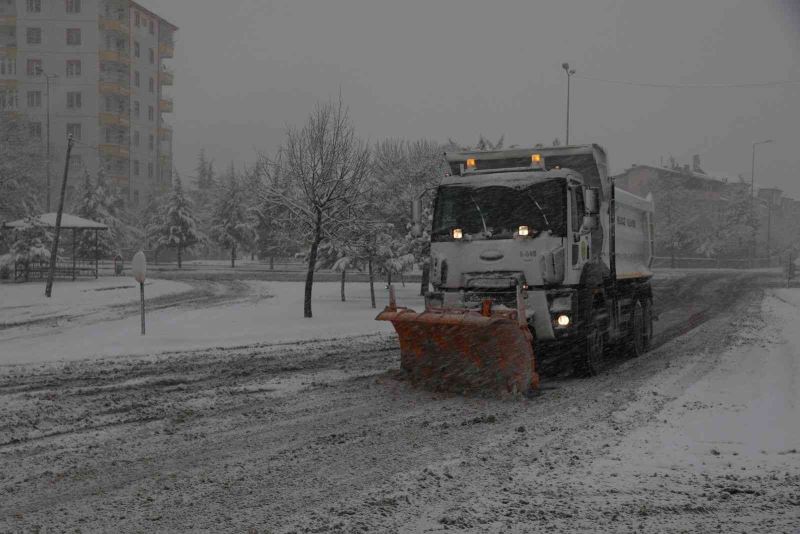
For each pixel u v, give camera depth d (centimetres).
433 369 1121
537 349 1220
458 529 529
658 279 4862
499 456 730
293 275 5150
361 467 693
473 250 1159
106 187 7125
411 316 1070
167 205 6538
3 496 611
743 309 2594
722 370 1263
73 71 8762
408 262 2716
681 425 851
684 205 8331
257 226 6869
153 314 2394
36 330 1977
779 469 671
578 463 700
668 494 607
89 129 8744
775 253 9225
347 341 1758
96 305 2761
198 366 1355
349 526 534
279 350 1590
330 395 1067
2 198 5488
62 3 8706
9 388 1117
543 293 1123
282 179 2381
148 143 9600
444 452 748
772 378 1150
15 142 6694
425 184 2931
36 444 784
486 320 1013
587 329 1199
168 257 8288
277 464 704
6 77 8712
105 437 815
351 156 2320
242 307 2639
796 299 3003
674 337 1822
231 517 557
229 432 839
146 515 562
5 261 4128
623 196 1487
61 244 6600
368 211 2689
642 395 1052
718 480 643
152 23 9650
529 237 1130
